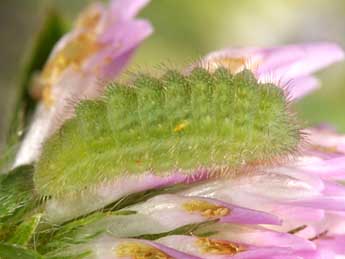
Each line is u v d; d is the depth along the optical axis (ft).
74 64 0.21
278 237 0.16
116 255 0.17
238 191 0.17
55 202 0.17
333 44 0.20
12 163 0.19
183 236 0.17
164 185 0.17
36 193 0.17
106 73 0.21
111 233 0.17
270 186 0.17
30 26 0.30
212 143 0.15
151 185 0.17
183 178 0.17
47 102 0.21
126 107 0.15
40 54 0.24
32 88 0.22
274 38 0.39
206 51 0.38
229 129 0.15
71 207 0.17
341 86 0.37
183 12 0.37
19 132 0.20
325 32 0.40
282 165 0.17
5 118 0.23
